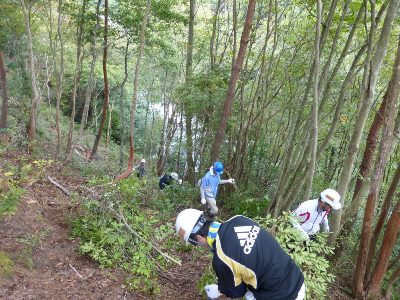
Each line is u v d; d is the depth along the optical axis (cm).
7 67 1301
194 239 294
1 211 443
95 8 1106
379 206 762
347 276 655
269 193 989
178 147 1352
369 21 734
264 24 1192
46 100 1905
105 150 1614
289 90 1052
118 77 1781
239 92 1001
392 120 471
